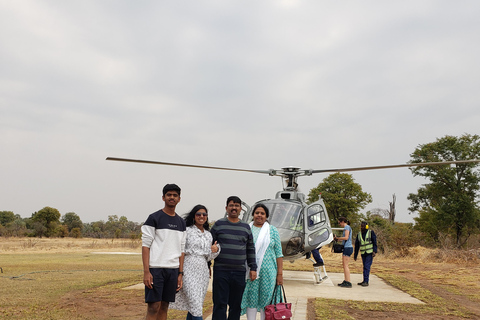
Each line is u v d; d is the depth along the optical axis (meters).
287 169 11.31
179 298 4.73
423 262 18.64
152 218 4.49
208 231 5.02
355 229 32.41
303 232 9.80
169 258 4.46
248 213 10.27
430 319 6.34
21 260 17.30
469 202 30.38
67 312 6.34
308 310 6.82
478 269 14.77
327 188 35.41
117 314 6.30
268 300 5.04
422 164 9.76
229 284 4.84
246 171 11.34
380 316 6.49
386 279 11.38
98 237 66.38
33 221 63.09
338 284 10.09
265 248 5.11
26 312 6.27
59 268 13.52
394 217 45.88
